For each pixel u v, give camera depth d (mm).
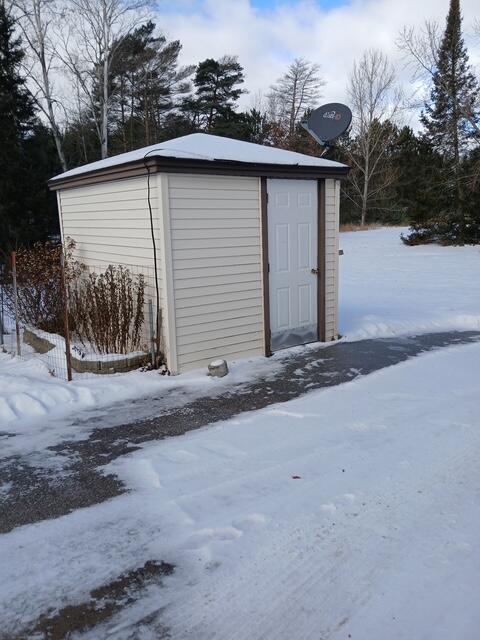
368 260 19750
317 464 4059
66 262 7707
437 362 6855
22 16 22172
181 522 3365
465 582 2742
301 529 3238
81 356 6453
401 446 4328
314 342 7918
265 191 6859
